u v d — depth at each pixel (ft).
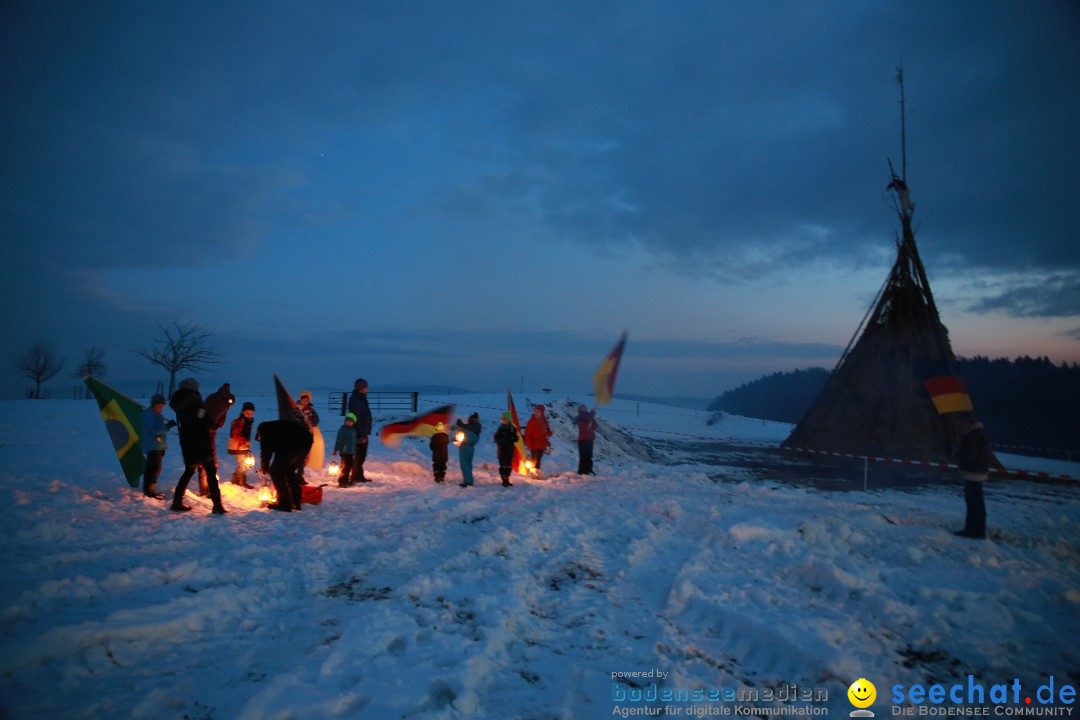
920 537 29.55
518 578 22.34
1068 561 27.94
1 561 20.18
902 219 71.92
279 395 39.45
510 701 14.24
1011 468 69.97
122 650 15.03
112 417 33.32
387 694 13.67
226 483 37.91
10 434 64.34
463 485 44.55
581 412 53.06
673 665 16.39
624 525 31.30
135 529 25.54
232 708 13.08
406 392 100.37
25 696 12.67
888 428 68.28
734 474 57.98
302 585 21.09
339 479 41.60
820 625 18.33
